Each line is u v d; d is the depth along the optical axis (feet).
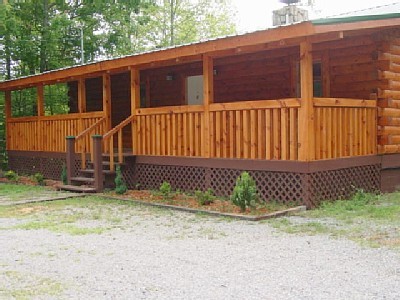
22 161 53.26
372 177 33.17
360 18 27.53
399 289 14.33
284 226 23.73
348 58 34.86
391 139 33.81
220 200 31.12
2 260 18.29
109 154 39.50
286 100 28.76
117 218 26.66
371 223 23.84
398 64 34.24
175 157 35.09
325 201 29.14
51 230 23.66
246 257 18.15
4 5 66.64
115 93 53.11
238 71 41.65
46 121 48.60
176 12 122.83
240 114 31.24
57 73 44.37
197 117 33.68
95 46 76.69
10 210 29.78
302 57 27.86
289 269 16.49
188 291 14.42
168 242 20.83
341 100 30.25
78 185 39.11
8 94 55.36
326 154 29.43
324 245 19.76
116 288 14.83
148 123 37.19
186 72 46.16
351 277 15.51
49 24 72.84
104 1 74.02
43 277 16.06
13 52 70.59
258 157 30.35
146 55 35.29
